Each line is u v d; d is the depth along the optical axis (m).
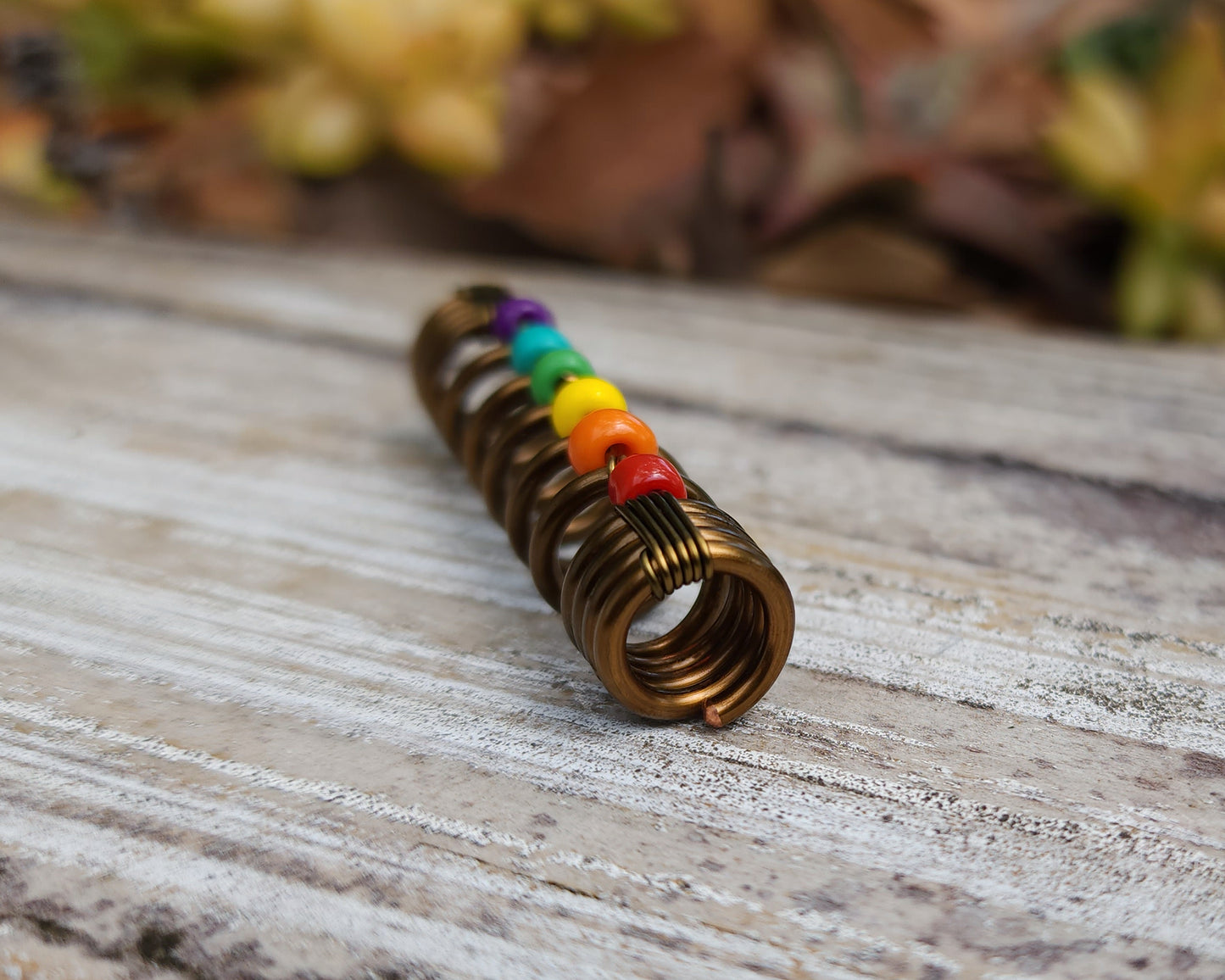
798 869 0.10
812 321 0.17
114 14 0.21
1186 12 0.19
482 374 0.13
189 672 0.12
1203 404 0.15
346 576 0.13
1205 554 0.13
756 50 0.18
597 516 0.13
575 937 0.10
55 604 0.12
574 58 0.20
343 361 0.16
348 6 0.18
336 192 0.20
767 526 0.13
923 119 0.18
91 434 0.14
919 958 0.10
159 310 0.17
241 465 0.14
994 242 0.18
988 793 0.11
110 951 0.10
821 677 0.12
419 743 0.11
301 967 0.10
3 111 0.22
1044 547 0.13
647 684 0.11
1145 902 0.10
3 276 0.18
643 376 0.16
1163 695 0.12
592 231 0.18
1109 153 0.17
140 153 0.21
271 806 0.11
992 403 0.15
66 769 0.11
